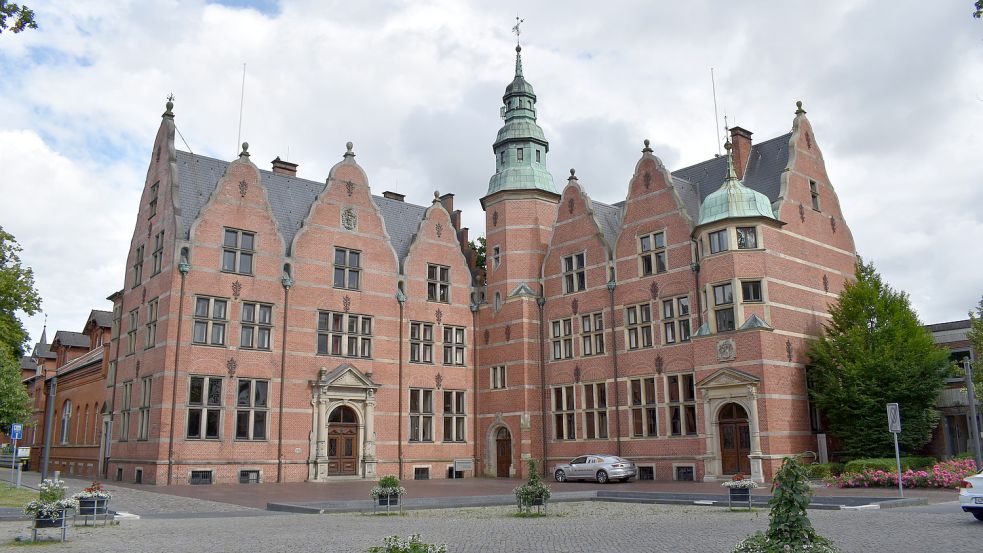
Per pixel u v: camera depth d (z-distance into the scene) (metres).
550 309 44.88
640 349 39.66
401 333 44.72
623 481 37.03
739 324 34.84
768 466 33.00
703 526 17.89
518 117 49.06
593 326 42.31
